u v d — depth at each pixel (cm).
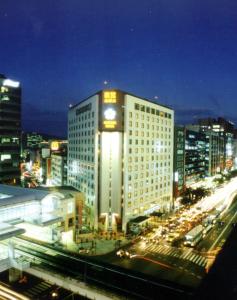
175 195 12325
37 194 6600
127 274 3409
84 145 9462
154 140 10038
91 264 3803
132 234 7975
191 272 5625
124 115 8456
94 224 8456
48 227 6531
